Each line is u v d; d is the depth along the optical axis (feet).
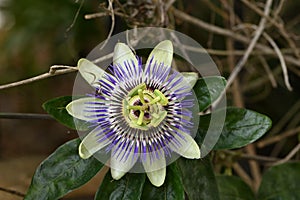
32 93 2.68
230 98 2.17
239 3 2.20
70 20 2.20
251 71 2.19
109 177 1.16
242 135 1.20
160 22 1.51
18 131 2.73
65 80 2.68
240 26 1.90
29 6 2.39
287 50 1.98
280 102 2.36
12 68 2.62
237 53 1.93
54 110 1.15
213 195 1.18
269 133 2.29
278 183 1.55
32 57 2.54
